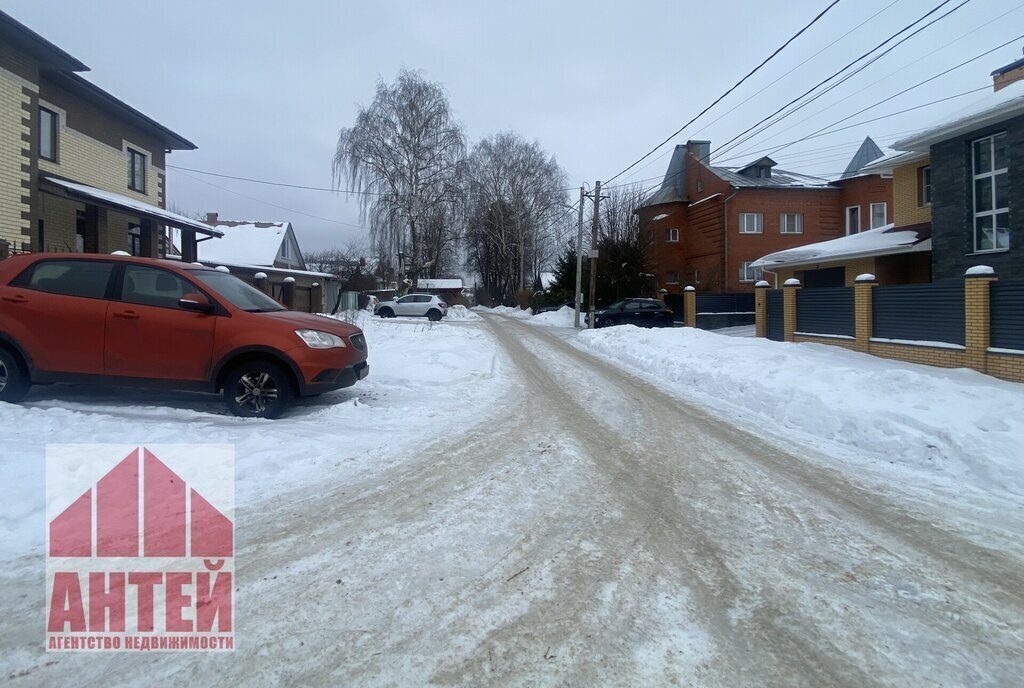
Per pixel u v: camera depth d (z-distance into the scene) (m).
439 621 3.30
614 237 38.94
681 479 5.92
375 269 59.62
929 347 12.50
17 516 4.31
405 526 4.53
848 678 2.88
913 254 19.41
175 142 23.27
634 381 12.79
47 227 17.45
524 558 4.09
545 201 55.72
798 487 5.79
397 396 9.59
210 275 7.89
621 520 4.81
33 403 7.28
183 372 7.23
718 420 8.90
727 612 3.47
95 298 7.24
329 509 4.79
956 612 3.53
